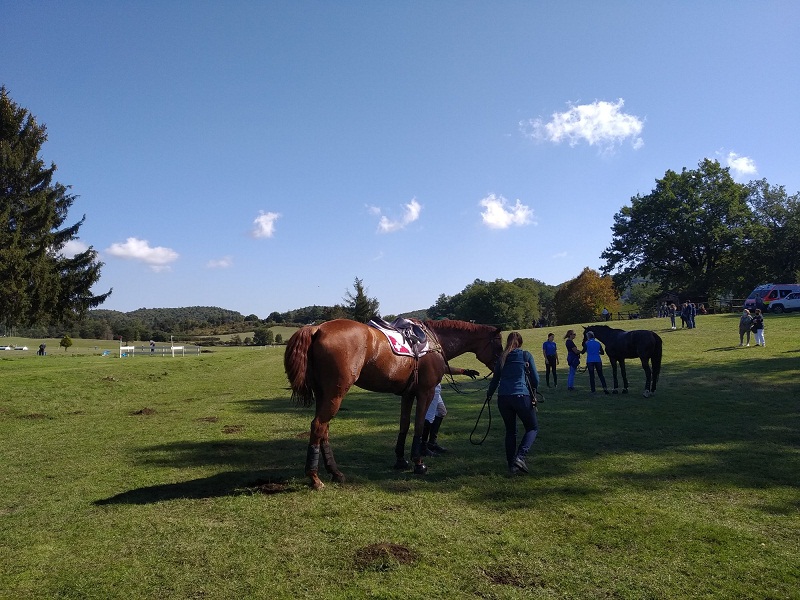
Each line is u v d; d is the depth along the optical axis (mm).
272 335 77062
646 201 56500
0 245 26250
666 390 13148
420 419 6488
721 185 54312
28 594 3506
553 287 130000
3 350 54562
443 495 5527
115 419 10508
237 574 3773
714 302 53938
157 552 4145
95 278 30406
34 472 6516
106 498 5500
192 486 5902
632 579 3666
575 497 5398
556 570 3812
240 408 11859
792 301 36562
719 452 7105
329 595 3469
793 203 58875
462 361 25125
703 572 3762
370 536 4426
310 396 6055
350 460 7125
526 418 6320
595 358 13289
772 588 3537
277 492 5676
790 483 5754
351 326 6113
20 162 28703
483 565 3900
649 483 5836
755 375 14328
